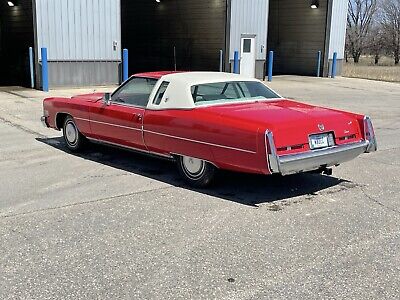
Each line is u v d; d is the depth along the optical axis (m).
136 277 3.54
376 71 31.88
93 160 7.04
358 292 3.37
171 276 3.56
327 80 24.23
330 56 26.03
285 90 18.75
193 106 5.67
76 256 3.87
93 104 6.97
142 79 6.44
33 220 4.63
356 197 5.53
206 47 22.20
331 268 3.73
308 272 3.65
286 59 28.08
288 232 4.43
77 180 6.00
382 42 45.53
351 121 5.71
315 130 5.26
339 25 26.09
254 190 5.71
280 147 4.95
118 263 3.76
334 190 5.79
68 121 7.52
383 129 10.48
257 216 4.84
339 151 5.42
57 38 15.81
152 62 25.92
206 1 21.83
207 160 5.46
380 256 3.96
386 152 8.04
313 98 16.33
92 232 4.36
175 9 23.86
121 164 6.83
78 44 16.31
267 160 4.86
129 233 4.35
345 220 4.78
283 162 4.91
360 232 4.47
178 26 23.83
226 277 3.56
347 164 7.13
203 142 5.42
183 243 4.15
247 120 5.11
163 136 5.89
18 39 19.23
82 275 3.56
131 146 6.50
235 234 4.36
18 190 5.55
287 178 6.28
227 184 5.93
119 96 6.68
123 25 27.66
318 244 4.18
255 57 22.03
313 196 5.53
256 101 6.14
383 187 5.96
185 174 5.85
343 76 27.14
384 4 46.06
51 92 15.23
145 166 6.73
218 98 5.93
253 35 21.62
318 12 25.94
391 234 4.44
